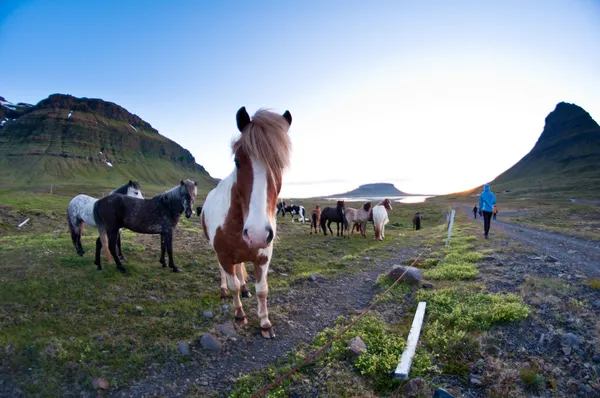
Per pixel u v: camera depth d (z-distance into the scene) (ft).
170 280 19.16
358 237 47.55
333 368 10.35
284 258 28.07
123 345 11.69
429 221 107.45
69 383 9.79
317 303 16.78
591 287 15.03
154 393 9.59
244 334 12.95
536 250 24.58
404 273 18.88
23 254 21.72
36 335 11.94
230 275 12.48
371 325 13.07
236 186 10.80
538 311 12.92
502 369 9.60
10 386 9.50
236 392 9.46
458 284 17.47
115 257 19.63
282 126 9.27
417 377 9.41
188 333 12.87
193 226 46.09
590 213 95.96
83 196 22.58
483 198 33.99
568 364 9.72
